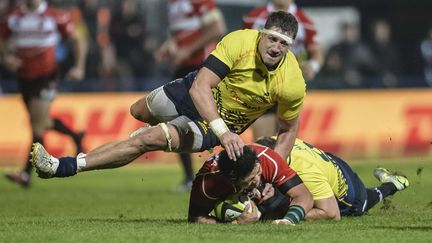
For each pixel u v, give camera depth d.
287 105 24.06
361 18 77.44
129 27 66.00
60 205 34.16
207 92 23.03
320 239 20.70
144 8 67.69
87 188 44.12
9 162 58.50
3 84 61.69
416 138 62.06
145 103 25.88
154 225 23.94
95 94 59.34
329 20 76.81
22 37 44.78
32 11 45.09
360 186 26.86
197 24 43.28
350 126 61.38
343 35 67.44
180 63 42.84
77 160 23.70
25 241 20.72
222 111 24.23
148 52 66.38
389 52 68.38
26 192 41.69
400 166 52.94
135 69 66.12
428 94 62.59
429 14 78.12
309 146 25.56
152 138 23.98
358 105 61.75
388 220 25.50
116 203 34.88
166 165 60.69
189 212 24.34
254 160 22.41
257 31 23.61
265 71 23.44
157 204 34.03
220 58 23.25
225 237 20.91
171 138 24.08
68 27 45.88
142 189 42.97
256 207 23.88
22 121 58.66
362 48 67.12
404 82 64.25
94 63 65.69
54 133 56.50
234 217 23.61
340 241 20.47
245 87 23.66
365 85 63.75
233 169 22.31
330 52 66.75
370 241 20.53
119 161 23.94
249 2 70.06
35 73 44.78
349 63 66.75
